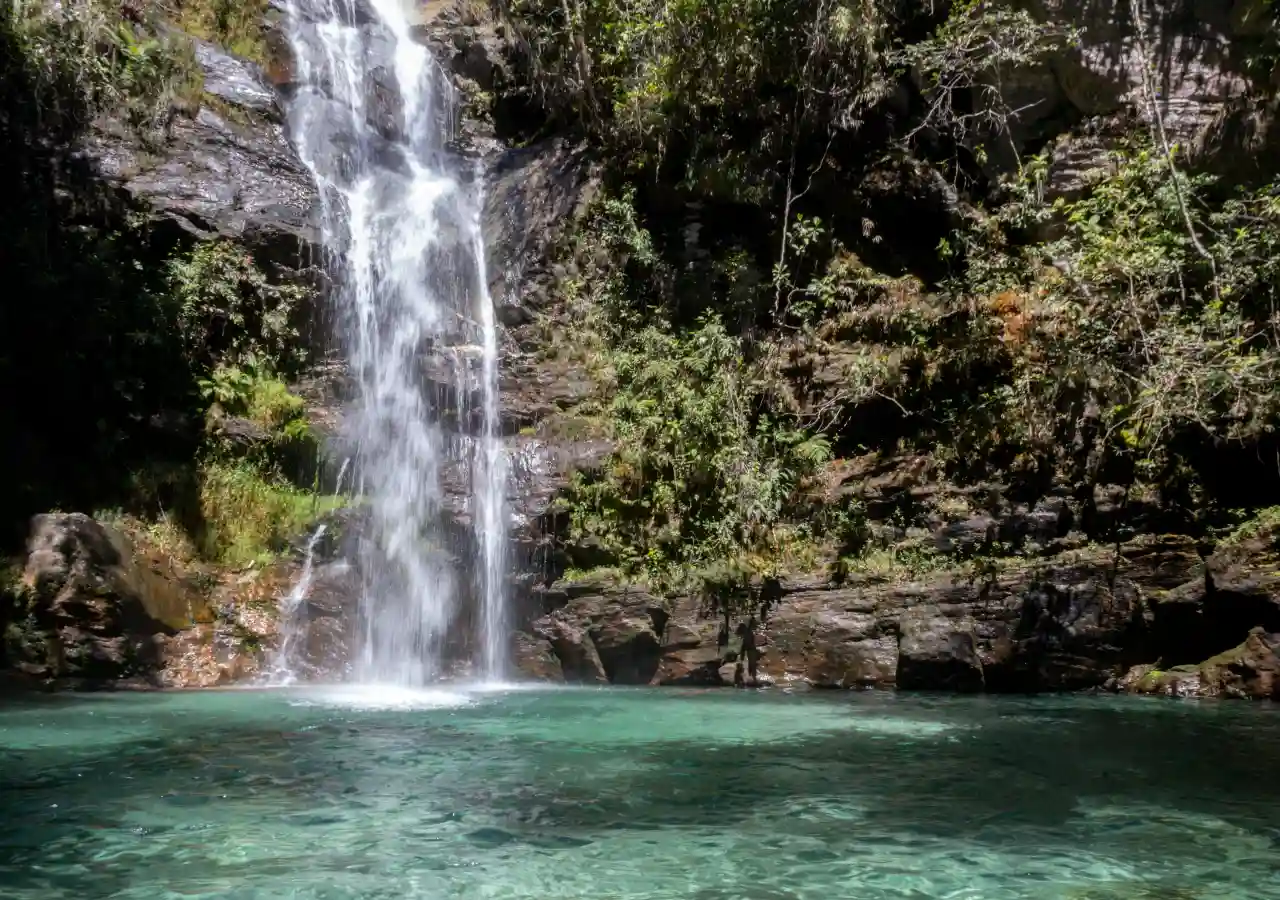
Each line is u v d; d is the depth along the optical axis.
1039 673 12.77
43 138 15.74
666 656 13.73
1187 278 14.55
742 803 6.17
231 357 15.68
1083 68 16.22
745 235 18.00
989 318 15.34
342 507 14.57
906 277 16.56
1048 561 13.40
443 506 14.98
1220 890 4.61
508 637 14.34
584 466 15.22
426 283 18.05
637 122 18.39
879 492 14.78
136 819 5.71
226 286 15.66
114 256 15.20
